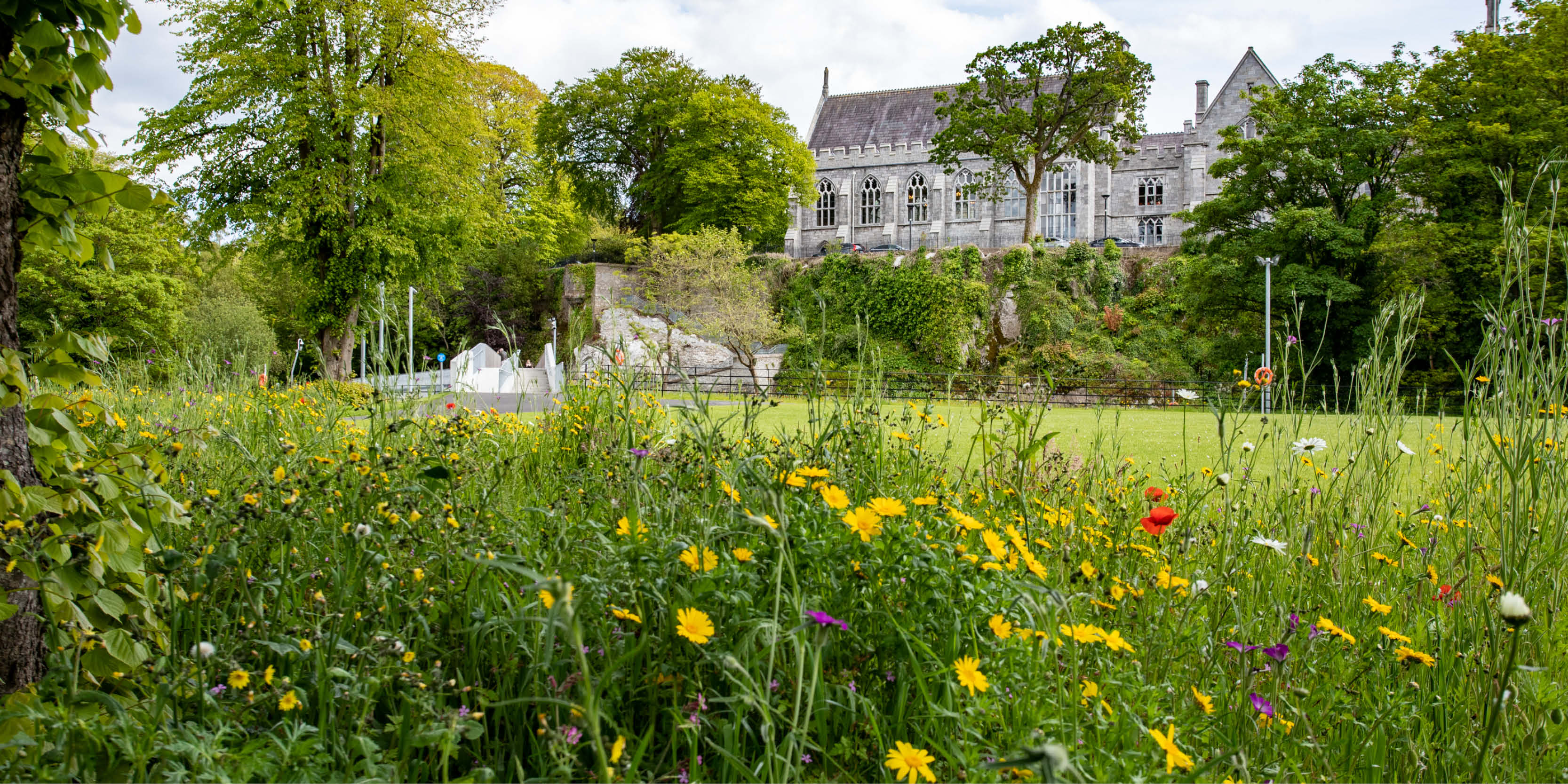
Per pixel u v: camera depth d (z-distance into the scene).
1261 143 31.56
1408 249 26.36
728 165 45.53
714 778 2.00
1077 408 26.19
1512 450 2.93
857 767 2.05
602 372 5.06
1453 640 2.80
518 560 2.01
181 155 22.44
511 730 2.13
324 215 22.62
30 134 2.98
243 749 1.75
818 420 3.61
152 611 2.38
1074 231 53.66
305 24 21.78
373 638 1.98
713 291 40.66
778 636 1.79
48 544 2.14
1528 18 25.80
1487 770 2.23
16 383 2.22
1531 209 23.72
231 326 34.56
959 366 41.41
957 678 2.08
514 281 51.47
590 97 48.62
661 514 2.53
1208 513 4.20
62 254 2.66
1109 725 2.12
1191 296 34.75
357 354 24.83
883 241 56.06
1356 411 4.29
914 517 2.68
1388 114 30.47
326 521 2.66
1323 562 3.35
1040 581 2.06
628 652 1.84
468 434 3.52
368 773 1.72
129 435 4.20
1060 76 43.41
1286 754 2.25
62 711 1.79
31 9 2.39
